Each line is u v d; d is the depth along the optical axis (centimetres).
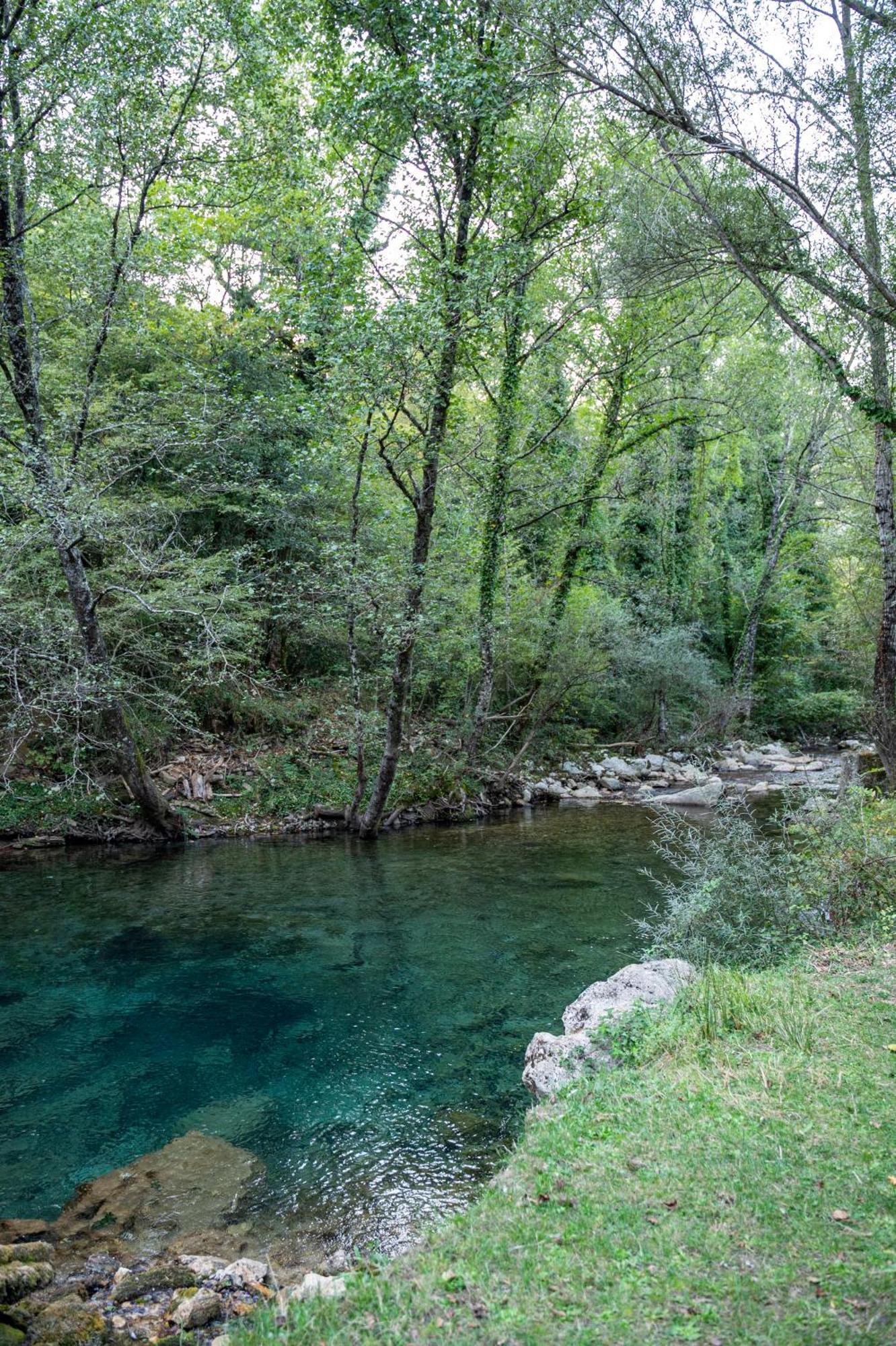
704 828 1496
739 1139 345
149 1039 666
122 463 1384
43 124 1062
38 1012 720
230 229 1416
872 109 916
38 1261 386
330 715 1861
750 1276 254
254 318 1531
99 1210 438
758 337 1870
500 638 1717
